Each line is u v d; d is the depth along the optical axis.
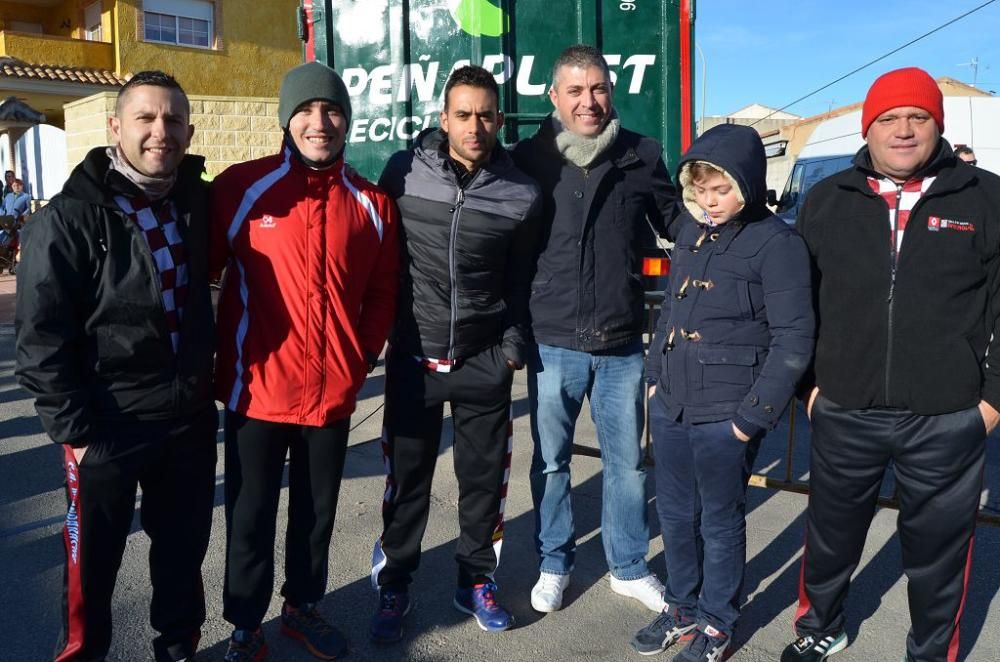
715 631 2.63
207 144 11.83
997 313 2.29
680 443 2.67
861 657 2.73
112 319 2.21
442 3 5.05
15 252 14.59
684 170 2.46
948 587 2.47
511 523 3.82
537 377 2.97
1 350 7.60
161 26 17.88
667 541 2.77
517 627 2.92
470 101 2.59
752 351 2.50
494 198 2.68
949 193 2.30
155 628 2.56
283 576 3.24
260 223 2.43
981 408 2.33
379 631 2.78
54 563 3.31
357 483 4.23
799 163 12.14
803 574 2.70
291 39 19.31
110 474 2.27
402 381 2.82
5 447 4.77
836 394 2.47
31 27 20.30
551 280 2.90
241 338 2.47
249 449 2.51
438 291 2.73
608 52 4.85
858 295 2.41
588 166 2.84
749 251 2.45
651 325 4.38
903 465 2.45
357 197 2.56
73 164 13.20
